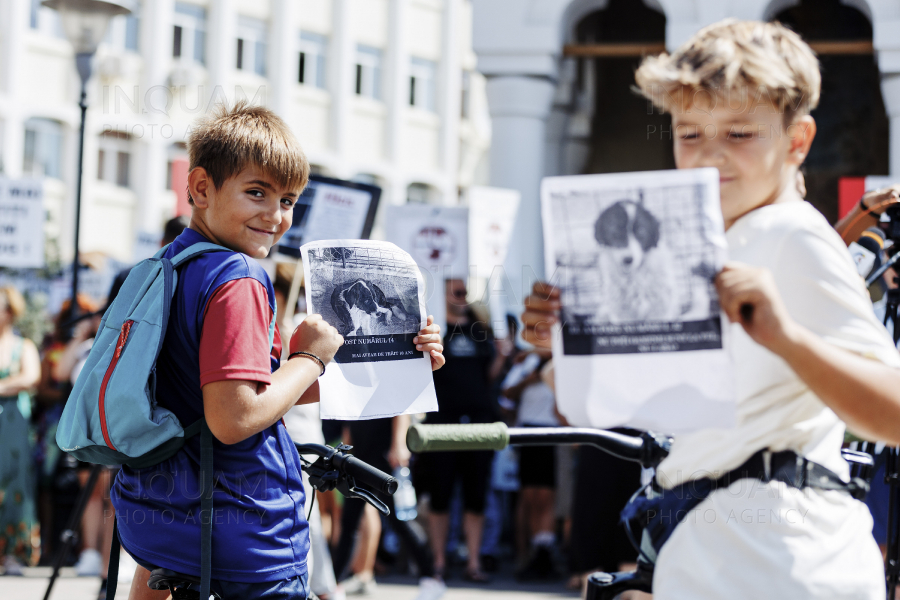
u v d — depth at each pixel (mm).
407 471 5648
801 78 1518
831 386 1333
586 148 12320
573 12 9078
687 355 1368
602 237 1390
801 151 1571
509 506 8023
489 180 9031
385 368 1959
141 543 1969
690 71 1512
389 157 25500
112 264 8648
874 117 11289
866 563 1502
